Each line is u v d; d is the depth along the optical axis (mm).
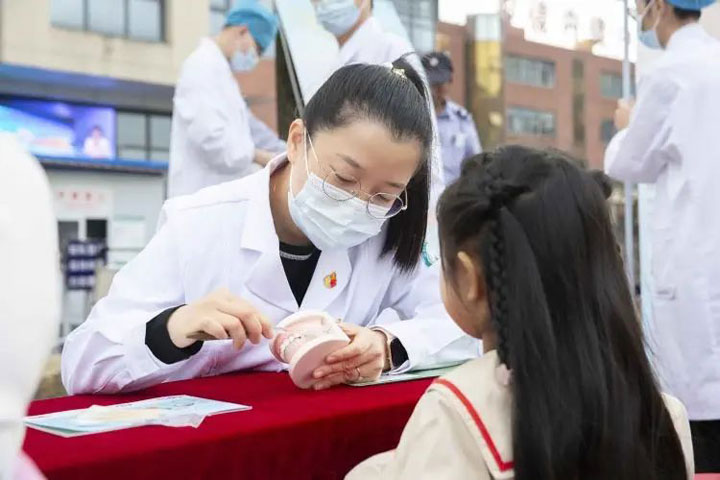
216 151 3486
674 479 1045
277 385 1459
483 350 1080
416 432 981
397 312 1889
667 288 2695
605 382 957
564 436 932
